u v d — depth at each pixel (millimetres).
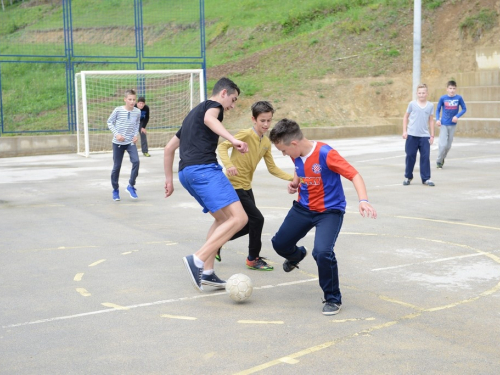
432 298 5191
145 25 30141
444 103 13469
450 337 4301
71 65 21594
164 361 3955
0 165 16516
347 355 4000
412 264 6273
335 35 27688
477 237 7406
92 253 6898
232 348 4152
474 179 12148
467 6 26469
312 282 5762
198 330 4508
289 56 27109
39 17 27953
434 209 9234
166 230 8055
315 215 5031
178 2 32281
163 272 6109
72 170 15102
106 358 4023
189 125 5336
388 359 3930
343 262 6379
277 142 4895
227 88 5344
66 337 4406
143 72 19828
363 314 4809
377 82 24938
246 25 31375
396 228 7965
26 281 5844
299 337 4336
